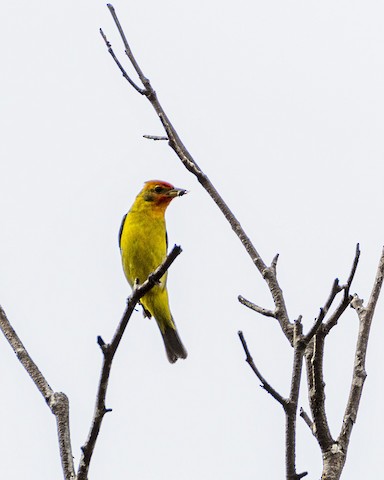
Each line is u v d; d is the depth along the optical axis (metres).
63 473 7.04
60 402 7.48
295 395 6.75
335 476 7.01
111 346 7.05
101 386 6.98
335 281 6.76
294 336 6.99
